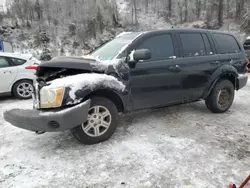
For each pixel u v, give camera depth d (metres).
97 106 3.30
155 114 4.71
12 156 3.12
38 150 3.27
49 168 2.80
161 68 3.80
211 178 2.53
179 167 2.75
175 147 3.25
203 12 54.06
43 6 60.09
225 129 3.90
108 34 50.81
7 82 6.36
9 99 6.68
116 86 3.35
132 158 2.97
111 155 3.05
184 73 4.06
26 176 2.65
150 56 3.41
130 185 2.44
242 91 6.95
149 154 3.06
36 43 40.34
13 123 3.27
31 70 6.63
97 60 3.51
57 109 2.98
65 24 54.38
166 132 3.78
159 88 3.84
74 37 47.62
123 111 3.63
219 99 4.66
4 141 3.62
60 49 41.00
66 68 3.28
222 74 4.55
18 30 46.62
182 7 59.62
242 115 4.64
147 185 2.44
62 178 2.60
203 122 4.24
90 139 3.30
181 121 4.30
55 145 3.41
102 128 3.43
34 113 3.05
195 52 4.27
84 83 3.08
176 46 4.05
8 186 2.48
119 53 3.60
